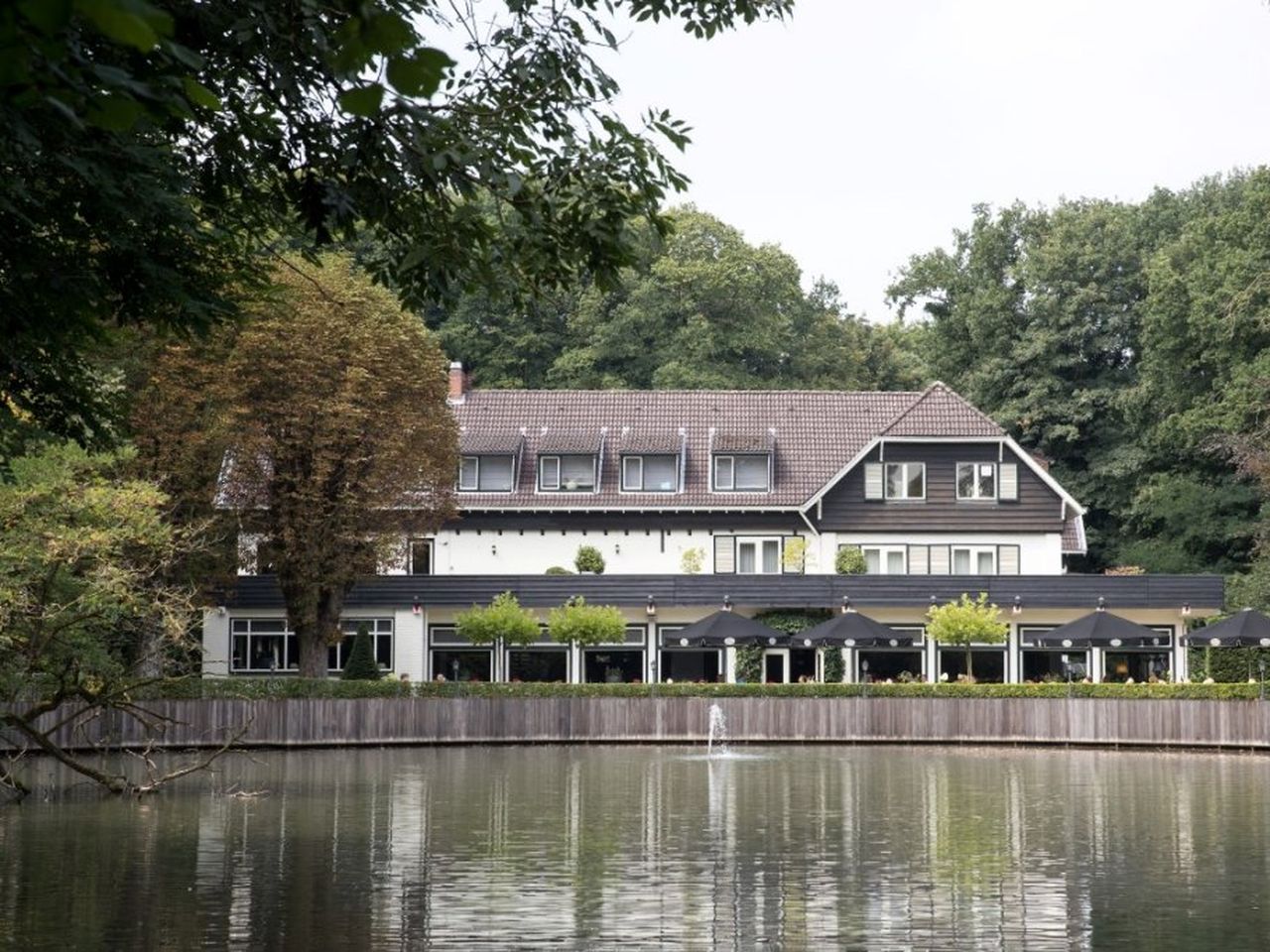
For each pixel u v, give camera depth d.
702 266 77.38
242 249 13.48
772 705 48.16
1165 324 68.56
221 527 45.38
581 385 76.56
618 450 61.66
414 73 4.82
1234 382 64.06
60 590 29.78
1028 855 22.73
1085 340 76.69
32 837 23.98
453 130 11.50
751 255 79.94
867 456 60.50
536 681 55.59
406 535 53.69
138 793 30.47
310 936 16.20
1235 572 69.12
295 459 48.31
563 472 60.88
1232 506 69.25
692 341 77.06
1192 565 69.31
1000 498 60.19
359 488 49.12
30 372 13.40
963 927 16.98
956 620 52.38
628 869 21.23
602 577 57.47
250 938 16.06
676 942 16.11
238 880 19.89
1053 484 60.06
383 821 26.45
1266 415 63.84
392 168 11.77
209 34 10.19
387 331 48.31
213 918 17.16
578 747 47.00
